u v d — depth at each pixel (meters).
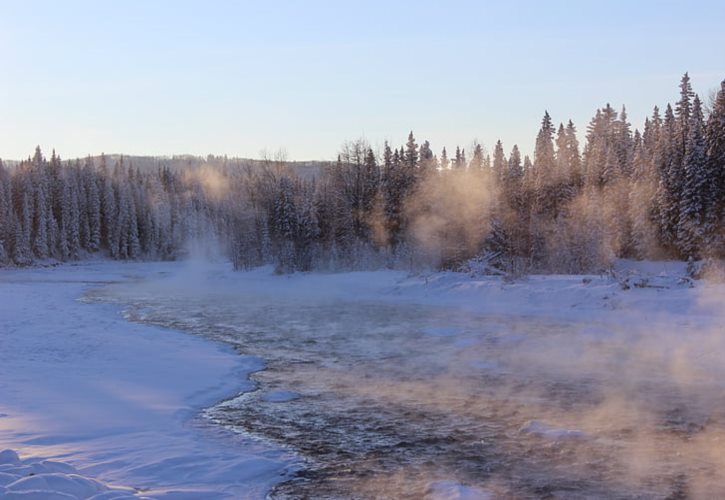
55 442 10.12
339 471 9.68
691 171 47.50
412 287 40.53
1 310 31.22
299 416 12.90
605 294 30.83
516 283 36.50
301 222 58.62
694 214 47.16
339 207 60.56
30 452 9.47
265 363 18.81
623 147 69.75
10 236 89.62
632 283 31.48
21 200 99.12
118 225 105.25
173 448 10.16
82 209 103.94
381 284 43.34
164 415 12.30
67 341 20.81
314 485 9.08
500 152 74.00
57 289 50.88
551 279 36.12
